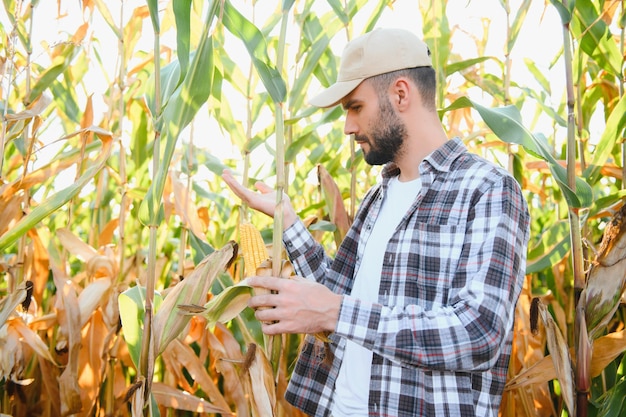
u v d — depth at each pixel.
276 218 1.62
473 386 1.44
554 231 2.45
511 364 2.43
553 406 2.60
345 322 1.35
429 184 1.52
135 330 1.92
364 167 3.35
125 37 2.84
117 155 3.24
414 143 1.60
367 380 1.57
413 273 1.47
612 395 2.04
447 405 1.39
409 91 1.57
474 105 1.96
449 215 1.47
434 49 2.56
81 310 2.48
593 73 2.78
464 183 1.48
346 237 1.85
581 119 2.32
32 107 2.29
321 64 2.71
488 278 1.33
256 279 1.46
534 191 2.95
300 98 2.71
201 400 2.37
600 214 2.36
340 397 1.64
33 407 2.77
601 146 2.18
